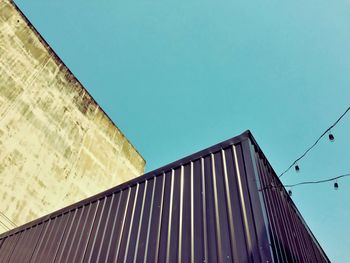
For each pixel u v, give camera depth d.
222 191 3.75
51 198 10.71
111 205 5.06
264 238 2.95
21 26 12.12
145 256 3.72
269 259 2.75
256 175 3.65
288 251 3.56
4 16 11.38
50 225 5.85
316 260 5.44
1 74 10.29
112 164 15.33
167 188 4.46
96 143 14.70
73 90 14.26
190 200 3.97
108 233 4.54
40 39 13.04
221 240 3.25
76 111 13.94
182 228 3.69
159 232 3.88
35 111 11.34
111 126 16.66
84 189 12.68
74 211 5.68
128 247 4.03
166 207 4.16
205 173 4.18
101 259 4.19
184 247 3.46
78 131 13.59
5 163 9.27
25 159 10.12
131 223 4.38
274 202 3.99
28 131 10.66
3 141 9.46
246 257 2.92
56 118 12.38
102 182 14.02
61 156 11.98
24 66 11.52
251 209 3.31
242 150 4.06
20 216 9.14
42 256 5.17
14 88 10.66
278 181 4.86
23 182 9.72
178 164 4.70
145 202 4.55
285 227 4.02
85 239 4.79
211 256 3.17
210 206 3.69
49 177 10.96
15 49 11.37
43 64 12.70
